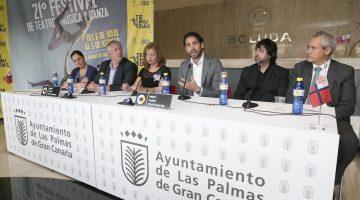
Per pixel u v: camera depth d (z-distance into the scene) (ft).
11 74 14.30
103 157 6.16
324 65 6.73
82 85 9.51
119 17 11.73
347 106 6.28
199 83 8.19
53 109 7.14
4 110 9.02
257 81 8.00
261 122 4.25
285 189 4.08
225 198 4.59
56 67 13.55
